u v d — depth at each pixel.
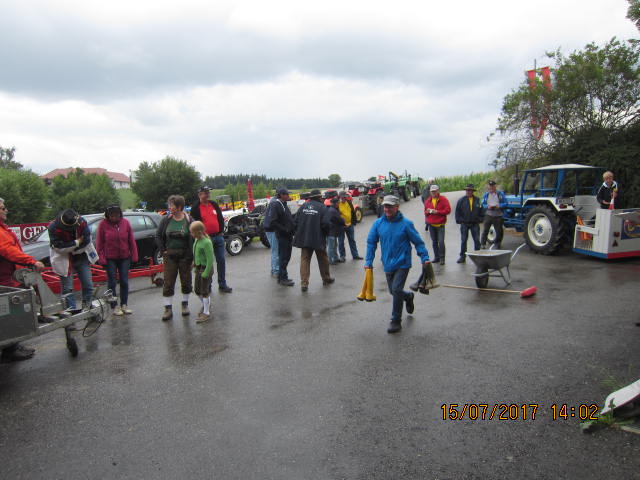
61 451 3.05
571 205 9.88
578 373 3.89
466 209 9.22
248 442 3.06
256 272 9.59
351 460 2.81
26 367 4.65
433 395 3.61
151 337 5.44
